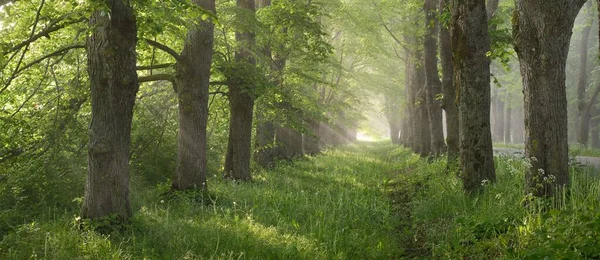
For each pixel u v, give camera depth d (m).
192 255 6.95
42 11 10.69
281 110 18.02
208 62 13.08
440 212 10.06
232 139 16.39
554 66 8.30
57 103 12.70
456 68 11.68
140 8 8.89
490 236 7.38
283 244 7.90
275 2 16.44
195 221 9.13
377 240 8.60
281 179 17.00
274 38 17.02
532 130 8.53
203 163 13.12
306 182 16.34
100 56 8.63
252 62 16.56
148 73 16.16
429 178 15.18
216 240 7.79
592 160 18.86
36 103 13.17
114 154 8.79
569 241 5.67
